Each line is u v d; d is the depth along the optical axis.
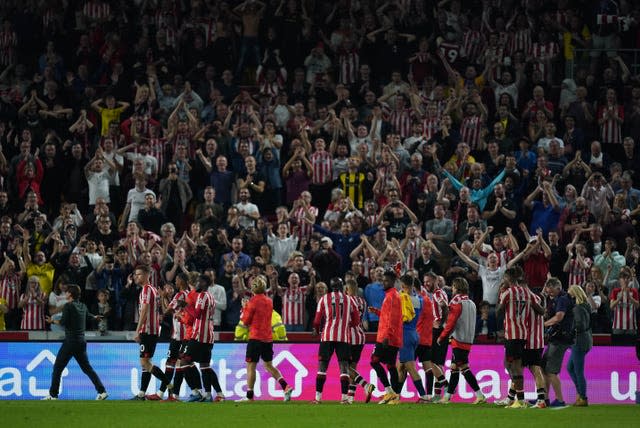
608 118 95.12
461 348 63.41
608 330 75.19
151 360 69.94
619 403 69.44
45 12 109.12
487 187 86.06
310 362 69.75
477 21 106.44
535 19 106.44
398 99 96.25
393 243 78.38
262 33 105.88
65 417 51.50
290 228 83.25
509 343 59.88
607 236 83.00
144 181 87.25
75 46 108.38
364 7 107.19
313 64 103.50
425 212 84.88
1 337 69.94
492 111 97.56
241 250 79.19
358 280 75.81
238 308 74.69
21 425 47.59
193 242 79.31
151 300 63.84
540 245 78.69
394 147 90.75
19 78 103.88
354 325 63.56
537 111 95.44
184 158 89.62
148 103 96.06
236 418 51.34
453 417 52.94
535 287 77.81
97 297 75.06
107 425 47.62
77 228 84.56
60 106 98.25
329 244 78.00
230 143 91.06
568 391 69.81
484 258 78.38
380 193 87.38
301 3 108.38
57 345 69.56
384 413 55.22
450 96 98.75
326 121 93.88
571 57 104.69
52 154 90.94
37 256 79.06
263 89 100.75
